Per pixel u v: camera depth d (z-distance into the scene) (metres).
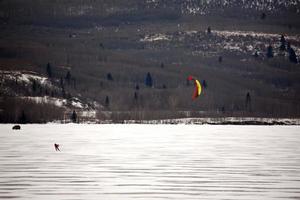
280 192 150.12
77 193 148.75
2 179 169.50
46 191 151.12
